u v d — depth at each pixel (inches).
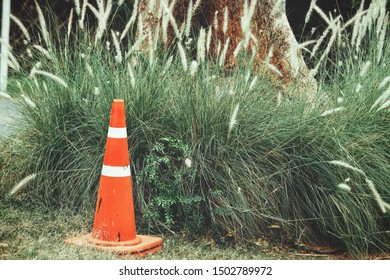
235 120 237.1
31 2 517.0
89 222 240.8
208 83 259.4
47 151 261.4
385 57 291.4
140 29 271.0
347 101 267.0
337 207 246.4
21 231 227.3
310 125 257.1
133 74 255.8
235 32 329.7
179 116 256.2
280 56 319.6
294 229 249.6
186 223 242.8
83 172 253.0
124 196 218.1
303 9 485.4
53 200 257.1
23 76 294.5
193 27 343.6
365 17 278.5
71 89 271.0
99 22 271.4
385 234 251.0
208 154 249.6
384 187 251.0
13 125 279.7
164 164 252.4
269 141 253.4
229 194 244.7
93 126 260.4
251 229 245.3
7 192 262.4
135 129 251.1
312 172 250.7
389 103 243.4
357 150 255.0
